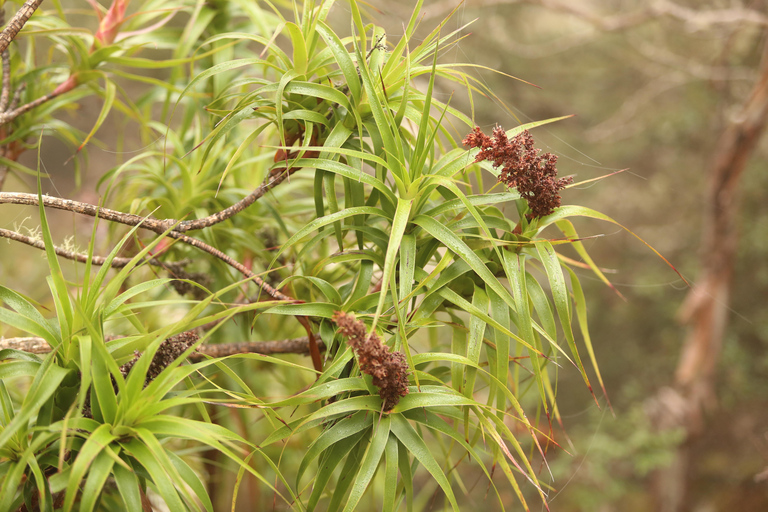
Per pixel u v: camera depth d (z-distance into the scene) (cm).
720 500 1129
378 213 280
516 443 273
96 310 272
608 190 1486
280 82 279
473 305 277
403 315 277
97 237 377
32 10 279
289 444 368
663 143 1458
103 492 294
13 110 304
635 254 1452
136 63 306
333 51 281
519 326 276
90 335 267
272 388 362
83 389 263
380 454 271
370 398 273
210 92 327
